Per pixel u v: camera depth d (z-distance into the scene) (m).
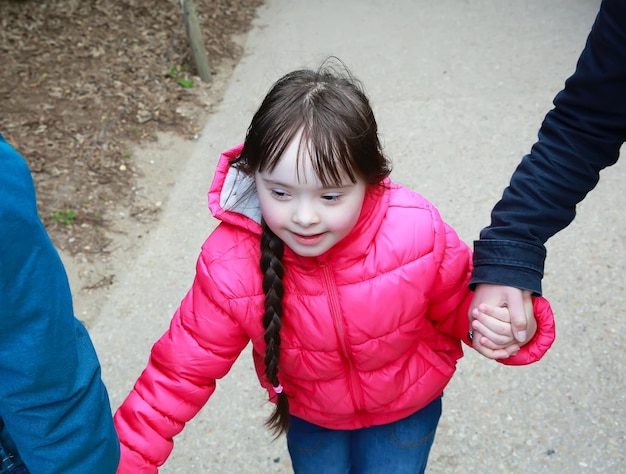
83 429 1.09
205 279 1.49
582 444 2.39
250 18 5.95
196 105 4.62
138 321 3.05
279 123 1.26
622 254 3.14
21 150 3.99
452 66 4.88
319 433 1.77
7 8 5.39
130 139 4.20
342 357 1.55
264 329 1.47
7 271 0.93
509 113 4.27
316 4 6.15
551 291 2.97
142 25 5.42
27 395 1.01
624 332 2.76
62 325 1.01
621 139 1.38
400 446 1.73
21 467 1.20
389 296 1.47
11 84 4.61
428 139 4.11
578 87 1.35
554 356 2.69
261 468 2.43
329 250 1.44
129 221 3.62
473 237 3.36
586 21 5.31
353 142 1.27
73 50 5.04
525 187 1.44
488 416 2.51
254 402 2.65
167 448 1.56
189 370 1.53
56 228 3.52
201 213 3.67
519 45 5.06
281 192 1.31
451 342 1.71
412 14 5.79
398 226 1.49
